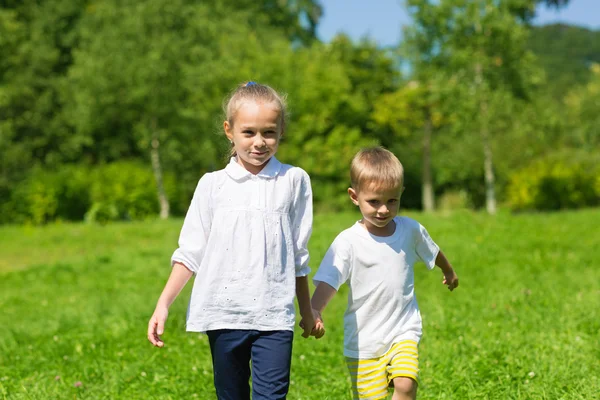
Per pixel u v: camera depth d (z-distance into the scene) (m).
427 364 5.44
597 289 8.22
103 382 5.56
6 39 30.91
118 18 27.44
